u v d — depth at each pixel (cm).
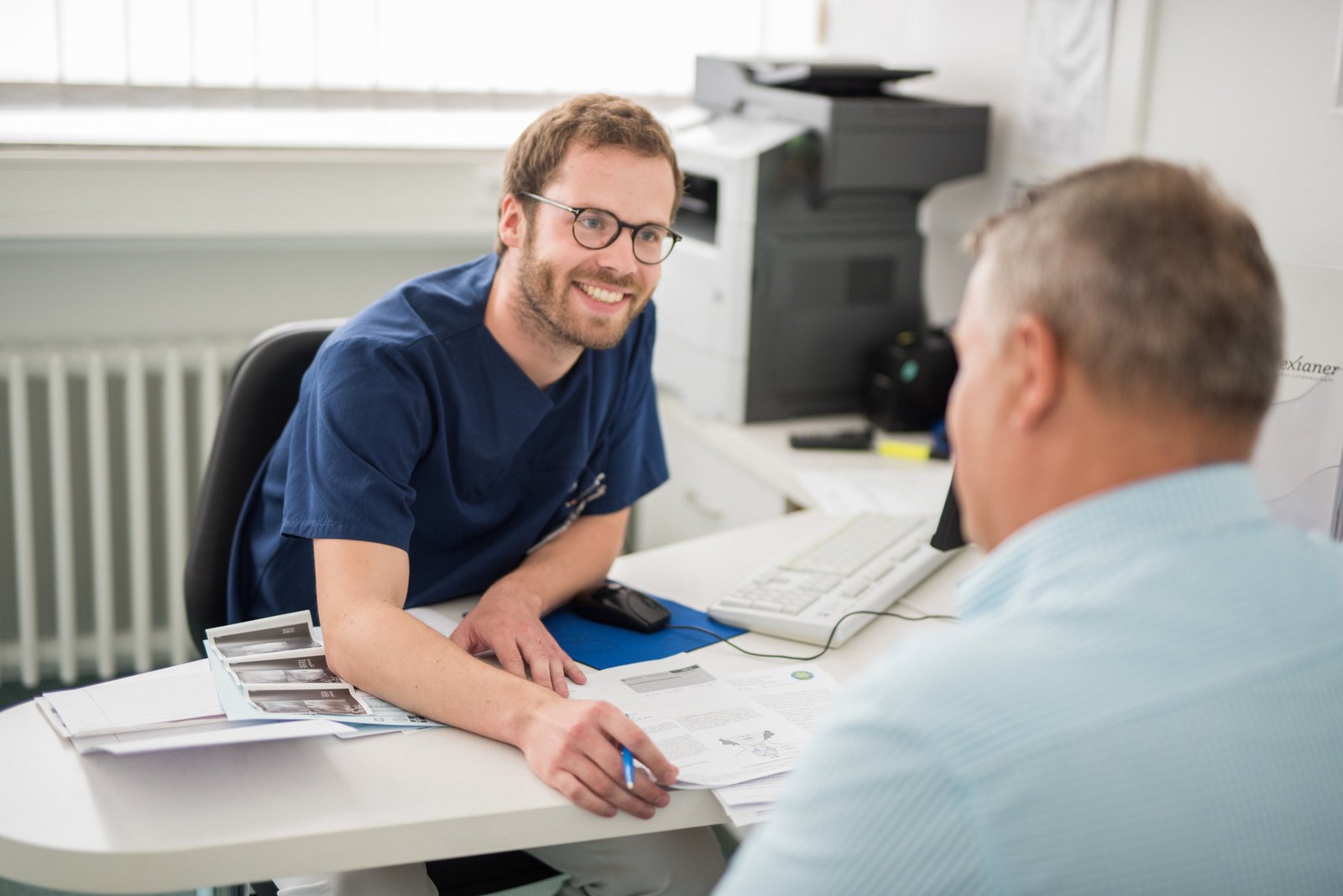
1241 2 171
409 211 253
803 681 123
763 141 210
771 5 286
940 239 249
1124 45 192
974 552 162
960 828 58
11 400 231
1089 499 65
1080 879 58
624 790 101
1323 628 64
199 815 95
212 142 234
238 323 259
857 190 212
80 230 229
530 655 123
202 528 154
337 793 100
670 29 278
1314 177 162
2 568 246
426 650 115
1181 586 62
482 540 152
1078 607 62
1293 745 61
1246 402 63
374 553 126
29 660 241
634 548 270
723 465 220
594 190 134
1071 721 59
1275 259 154
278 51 249
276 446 151
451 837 97
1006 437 67
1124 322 61
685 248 223
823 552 154
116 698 108
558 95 273
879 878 59
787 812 64
